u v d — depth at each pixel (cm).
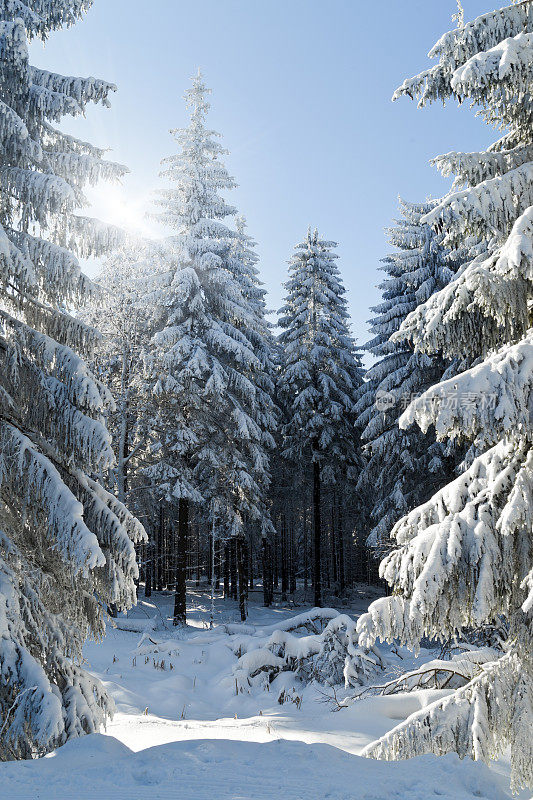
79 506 719
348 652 1155
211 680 1309
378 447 2181
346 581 3541
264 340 2769
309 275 2927
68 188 837
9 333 841
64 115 901
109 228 916
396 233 2356
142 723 916
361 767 454
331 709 998
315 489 2820
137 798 384
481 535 523
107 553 794
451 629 541
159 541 3703
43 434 815
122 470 2081
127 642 1684
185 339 2128
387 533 2088
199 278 2316
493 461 567
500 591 527
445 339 608
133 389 2169
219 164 2433
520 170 570
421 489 2177
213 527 2423
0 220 881
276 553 4172
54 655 751
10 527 806
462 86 573
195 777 426
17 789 416
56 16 924
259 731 839
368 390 2447
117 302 2042
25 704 632
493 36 598
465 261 2075
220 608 2844
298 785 407
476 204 558
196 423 2261
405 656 1340
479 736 515
